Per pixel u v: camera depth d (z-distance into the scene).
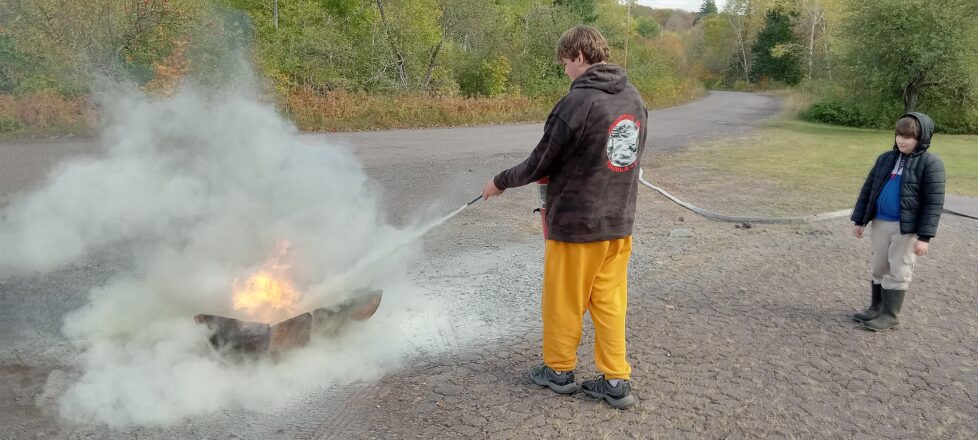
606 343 3.25
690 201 8.97
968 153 16.86
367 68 23.05
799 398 3.41
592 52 3.02
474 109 21.02
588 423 3.10
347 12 23.75
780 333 4.28
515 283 5.16
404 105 19.20
